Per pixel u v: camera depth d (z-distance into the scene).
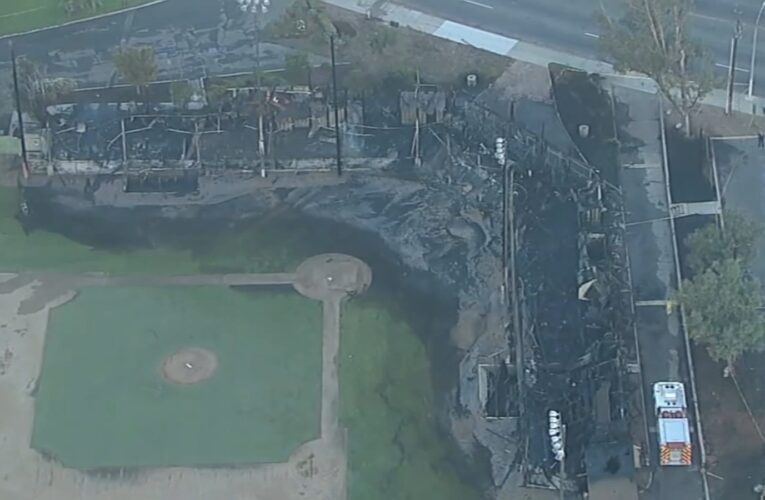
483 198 130.88
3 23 155.25
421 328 119.44
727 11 148.62
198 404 113.75
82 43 152.38
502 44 148.12
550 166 131.75
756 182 129.75
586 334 115.12
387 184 133.75
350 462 108.81
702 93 130.25
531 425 109.75
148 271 125.81
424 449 109.88
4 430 111.88
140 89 143.12
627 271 122.38
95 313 121.75
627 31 133.38
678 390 110.19
